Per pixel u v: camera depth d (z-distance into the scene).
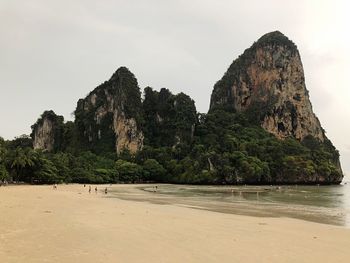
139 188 109.81
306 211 46.59
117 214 35.81
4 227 24.56
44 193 66.31
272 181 168.00
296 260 18.95
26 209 35.78
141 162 179.62
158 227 27.88
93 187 103.88
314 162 184.00
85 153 188.62
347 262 18.80
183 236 24.38
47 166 116.19
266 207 51.62
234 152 166.88
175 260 18.11
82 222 29.09
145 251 19.72
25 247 19.19
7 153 113.19
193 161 164.50
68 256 17.92
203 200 64.00
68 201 50.06
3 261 16.36
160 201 58.94
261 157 175.00
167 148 192.62
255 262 18.30
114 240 22.27
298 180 171.00
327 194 92.75
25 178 113.06
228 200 65.25
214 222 32.34
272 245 22.45
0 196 52.75
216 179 152.62
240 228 29.11
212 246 21.48
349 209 49.94
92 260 17.45
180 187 123.62
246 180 155.88
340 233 27.78
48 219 29.50
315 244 23.16
